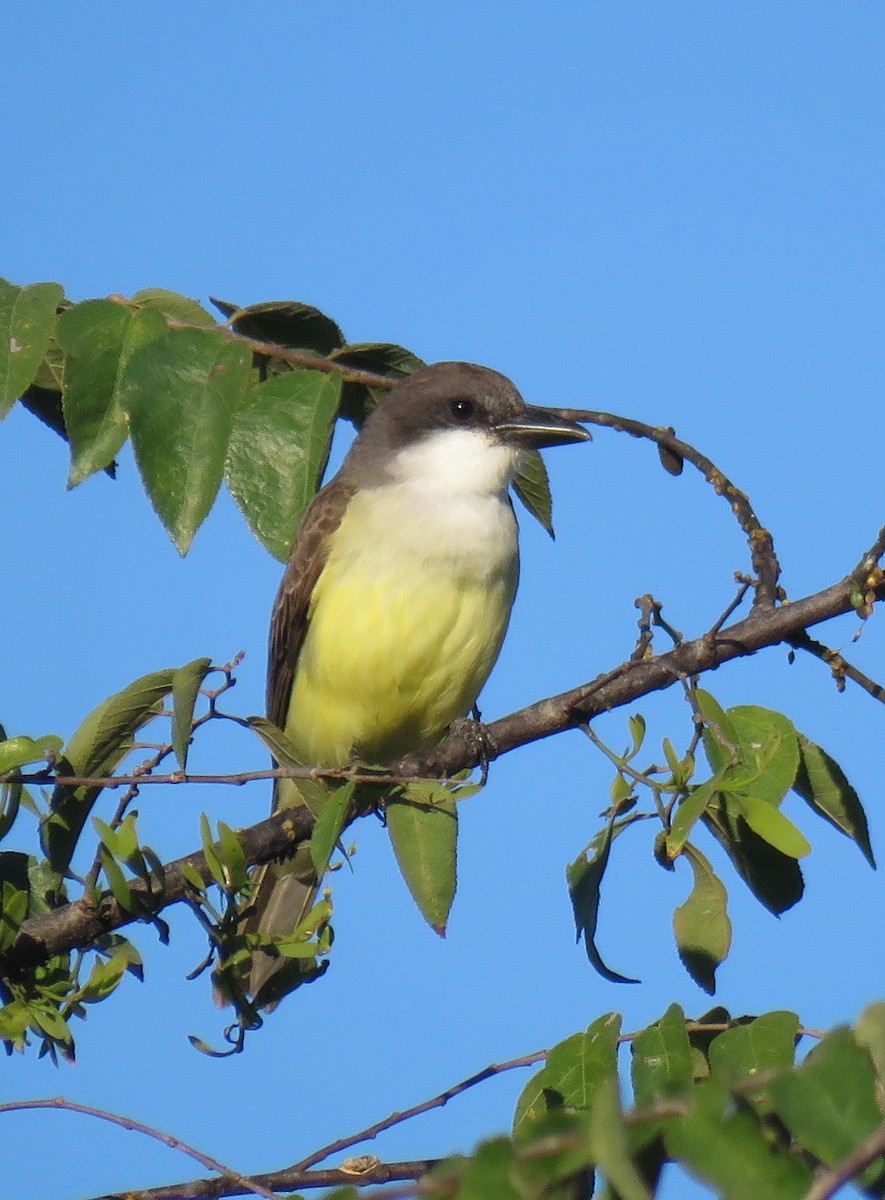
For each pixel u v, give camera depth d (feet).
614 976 22.79
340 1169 23.22
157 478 24.38
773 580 27.73
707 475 29.22
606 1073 19.79
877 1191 13.57
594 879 22.75
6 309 25.39
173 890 24.49
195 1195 22.93
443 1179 13.91
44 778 23.24
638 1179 12.93
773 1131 14.89
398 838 22.65
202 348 24.94
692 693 21.57
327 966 24.68
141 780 22.99
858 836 23.89
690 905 22.61
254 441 26.53
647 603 24.79
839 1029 14.39
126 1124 20.98
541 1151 13.66
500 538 36.22
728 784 20.26
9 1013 22.24
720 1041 19.95
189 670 23.15
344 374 29.45
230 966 23.11
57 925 23.99
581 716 28.68
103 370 24.95
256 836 28.27
